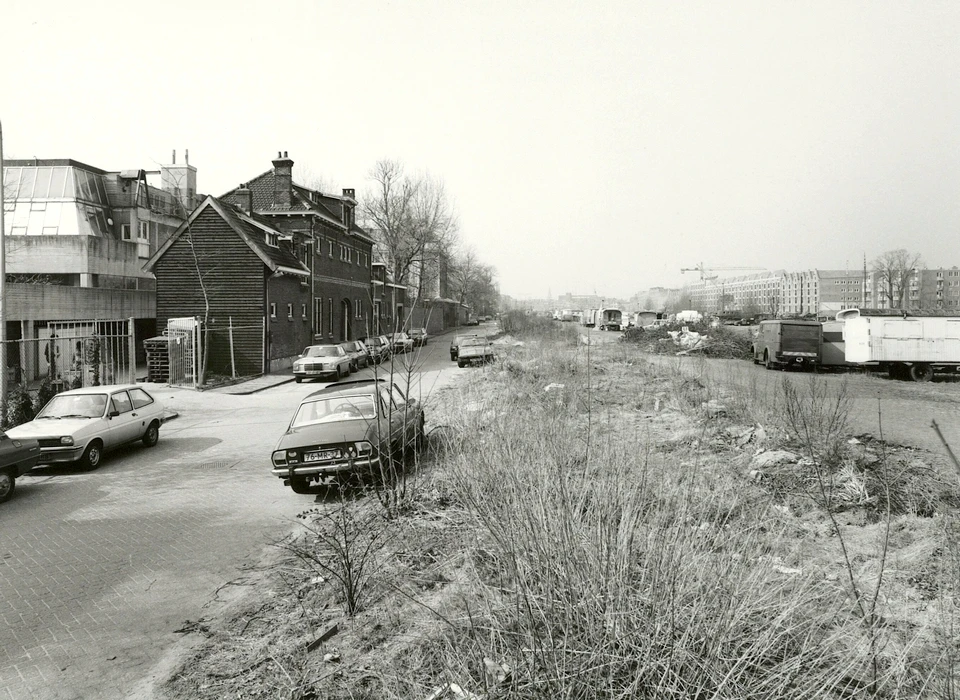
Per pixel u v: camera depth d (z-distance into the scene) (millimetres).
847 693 3295
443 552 5930
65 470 11742
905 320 23656
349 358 28594
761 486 7180
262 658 4680
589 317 91312
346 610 5188
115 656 4941
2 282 15109
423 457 10523
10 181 39344
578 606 3783
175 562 6926
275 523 8203
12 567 6883
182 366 24906
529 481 5457
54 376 19094
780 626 3689
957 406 15430
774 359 28281
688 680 3270
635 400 14953
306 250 35250
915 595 4301
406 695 3826
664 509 4863
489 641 3938
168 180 45094
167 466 11945
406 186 59500
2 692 4488
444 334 71312
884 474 7340
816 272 119812
